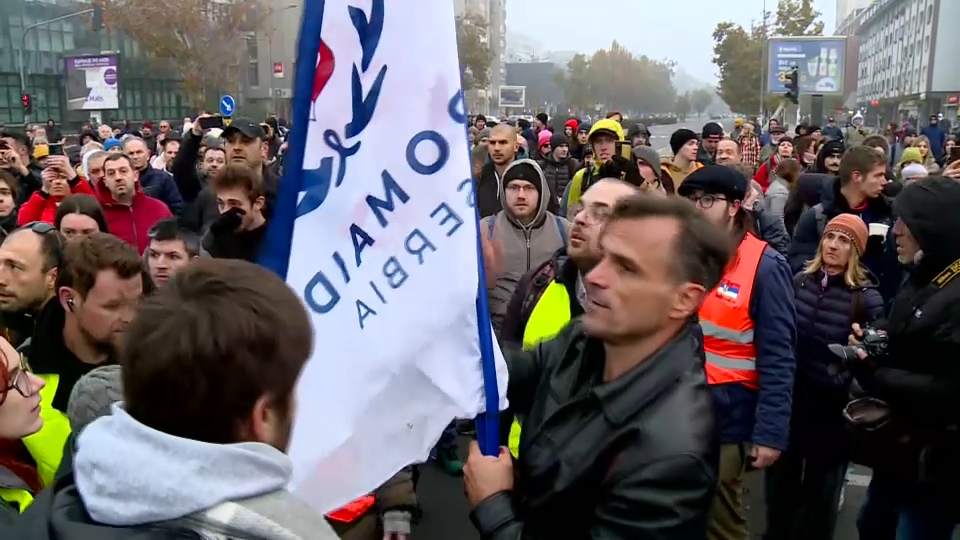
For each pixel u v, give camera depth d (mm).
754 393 3064
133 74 43125
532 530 1686
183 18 31594
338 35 1891
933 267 2674
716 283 1674
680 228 1623
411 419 1907
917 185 2725
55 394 2285
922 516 2762
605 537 1537
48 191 5547
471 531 4105
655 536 1485
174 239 3238
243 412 1151
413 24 1908
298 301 1239
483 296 1932
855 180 4938
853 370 2938
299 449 1825
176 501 1046
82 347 2322
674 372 1620
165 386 1106
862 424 2770
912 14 70875
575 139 12133
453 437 4676
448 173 1934
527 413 2033
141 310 1172
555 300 2959
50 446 2129
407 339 1901
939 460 2646
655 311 1618
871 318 3393
